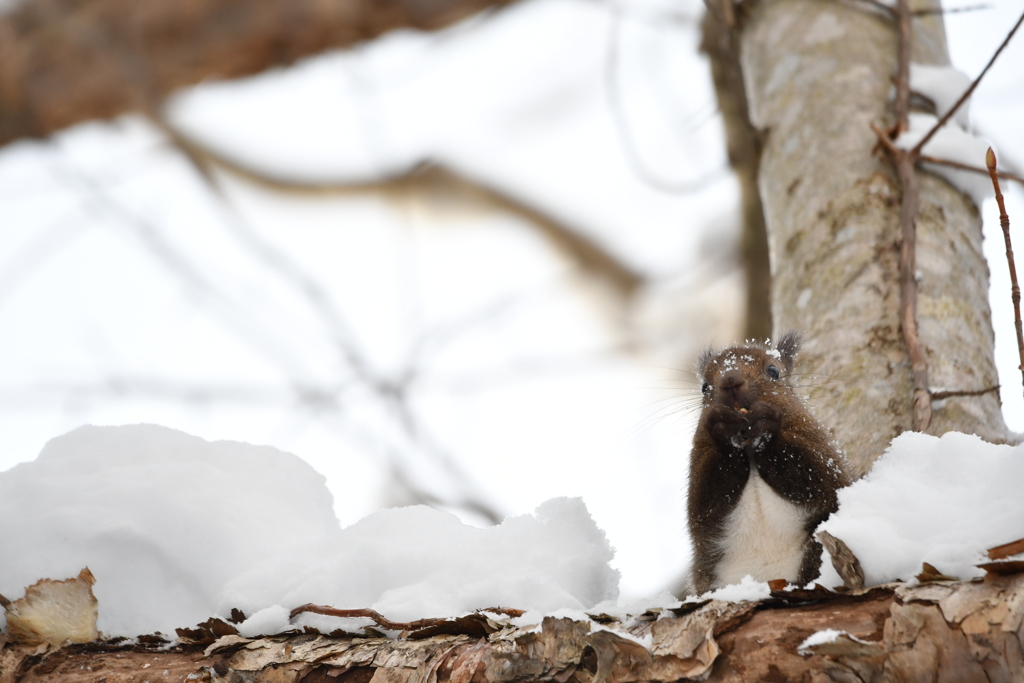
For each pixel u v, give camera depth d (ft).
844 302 35.68
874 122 40.09
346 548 25.50
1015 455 19.24
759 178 45.06
